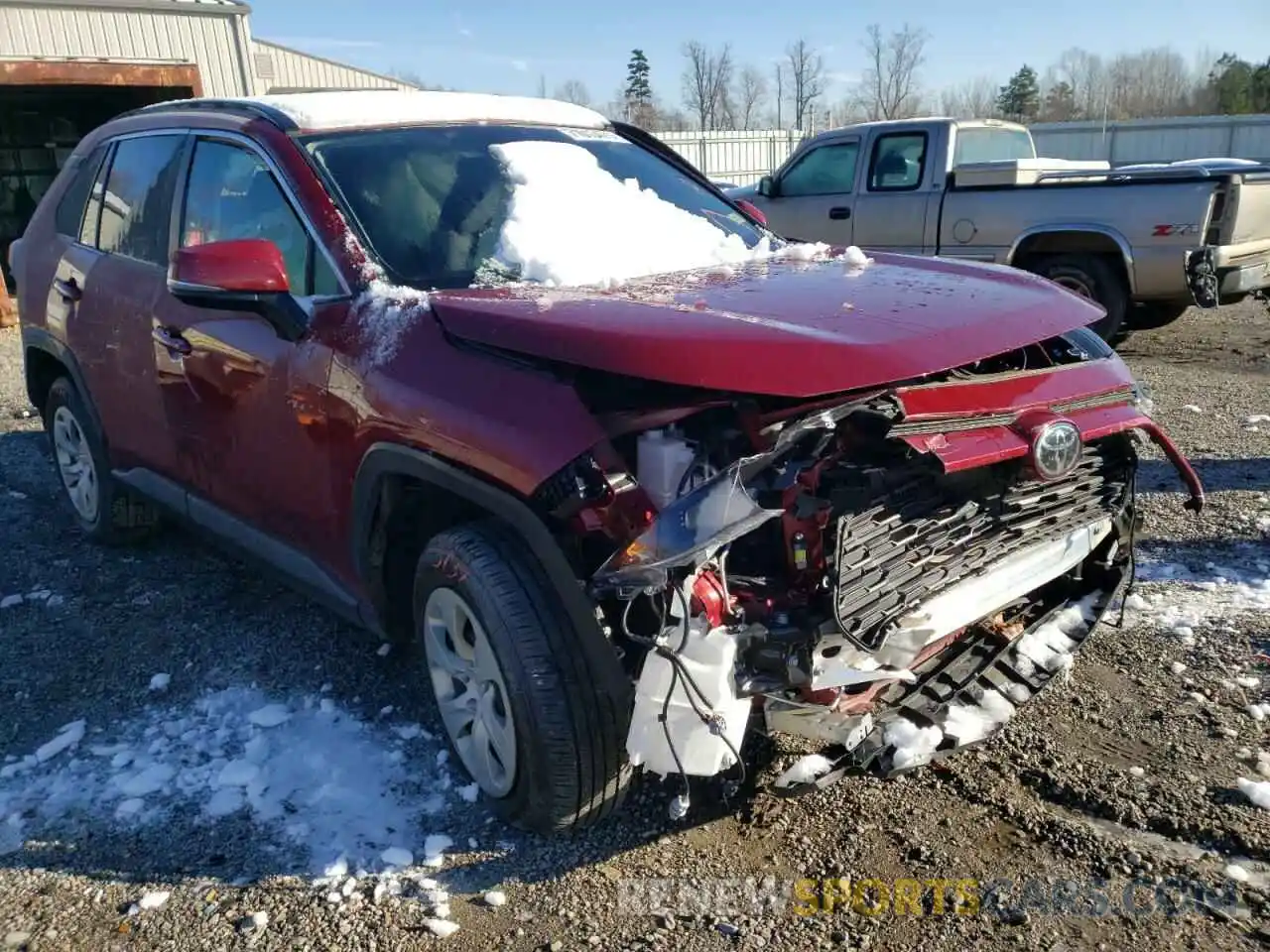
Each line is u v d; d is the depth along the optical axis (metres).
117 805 2.97
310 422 3.10
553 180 3.59
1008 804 2.87
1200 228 7.74
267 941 2.45
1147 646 3.65
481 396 2.59
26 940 2.47
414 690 3.54
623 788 2.63
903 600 2.48
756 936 2.43
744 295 2.87
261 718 3.38
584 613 2.44
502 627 2.52
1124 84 65.62
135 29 14.19
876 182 9.44
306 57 20.06
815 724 2.52
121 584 4.52
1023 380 2.72
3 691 3.64
